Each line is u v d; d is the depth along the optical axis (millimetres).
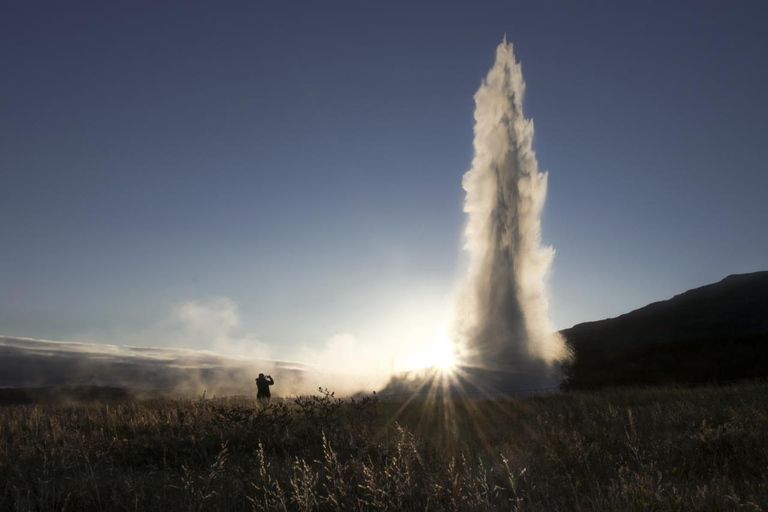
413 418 14555
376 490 5961
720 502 5359
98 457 8844
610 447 8602
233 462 8719
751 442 7820
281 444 10102
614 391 20641
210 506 6258
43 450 9031
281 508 5938
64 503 6219
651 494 5457
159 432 10891
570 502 5809
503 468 7059
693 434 8688
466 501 5859
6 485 7117
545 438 9531
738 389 17453
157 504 6375
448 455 8508
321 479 7160
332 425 11828
